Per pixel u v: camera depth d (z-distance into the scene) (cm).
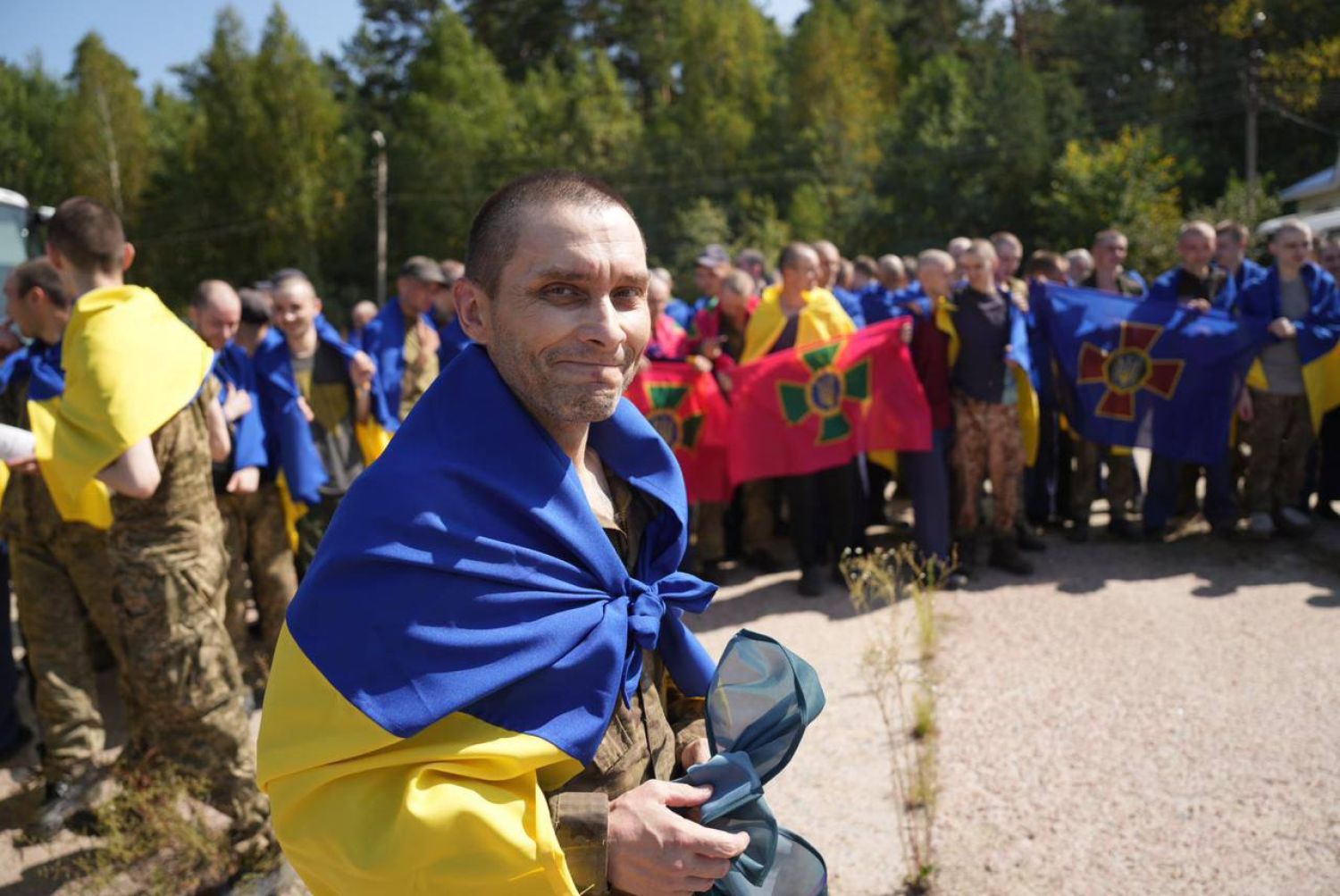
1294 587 550
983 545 666
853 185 3888
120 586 305
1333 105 3362
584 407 136
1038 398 672
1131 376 618
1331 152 3459
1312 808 338
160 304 306
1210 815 341
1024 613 539
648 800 135
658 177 4300
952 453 615
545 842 121
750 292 633
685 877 132
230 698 318
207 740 315
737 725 151
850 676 474
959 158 3409
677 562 163
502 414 138
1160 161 2945
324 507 518
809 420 598
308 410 500
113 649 375
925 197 3472
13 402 411
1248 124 2791
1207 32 3988
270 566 505
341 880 125
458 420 138
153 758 328
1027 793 362
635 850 132
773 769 150
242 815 321
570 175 140
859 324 726
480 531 131
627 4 6197
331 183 4456
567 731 130
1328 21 3500
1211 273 645
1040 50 4625
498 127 4462
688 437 614
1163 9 4166
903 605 567
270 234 4397
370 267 4491
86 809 374
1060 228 2833
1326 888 299
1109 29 4153
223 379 455
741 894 142
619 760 142
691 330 746
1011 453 600
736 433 601
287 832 129
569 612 134
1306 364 617
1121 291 696
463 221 4294
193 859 321
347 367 521
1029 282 675
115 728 464
